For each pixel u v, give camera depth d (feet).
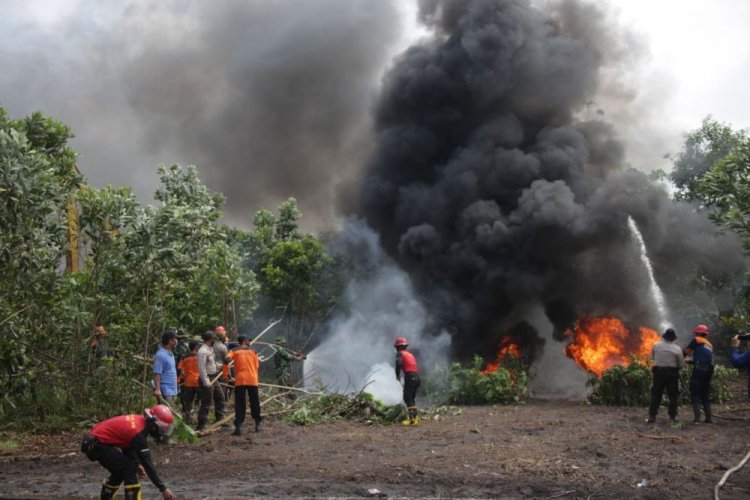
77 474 26.43
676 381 38.04
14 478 25.68
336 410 43.62
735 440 32.53
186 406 39.01
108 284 43.24
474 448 31.09
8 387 37.96
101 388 41.11
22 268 36.47
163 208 41.68
